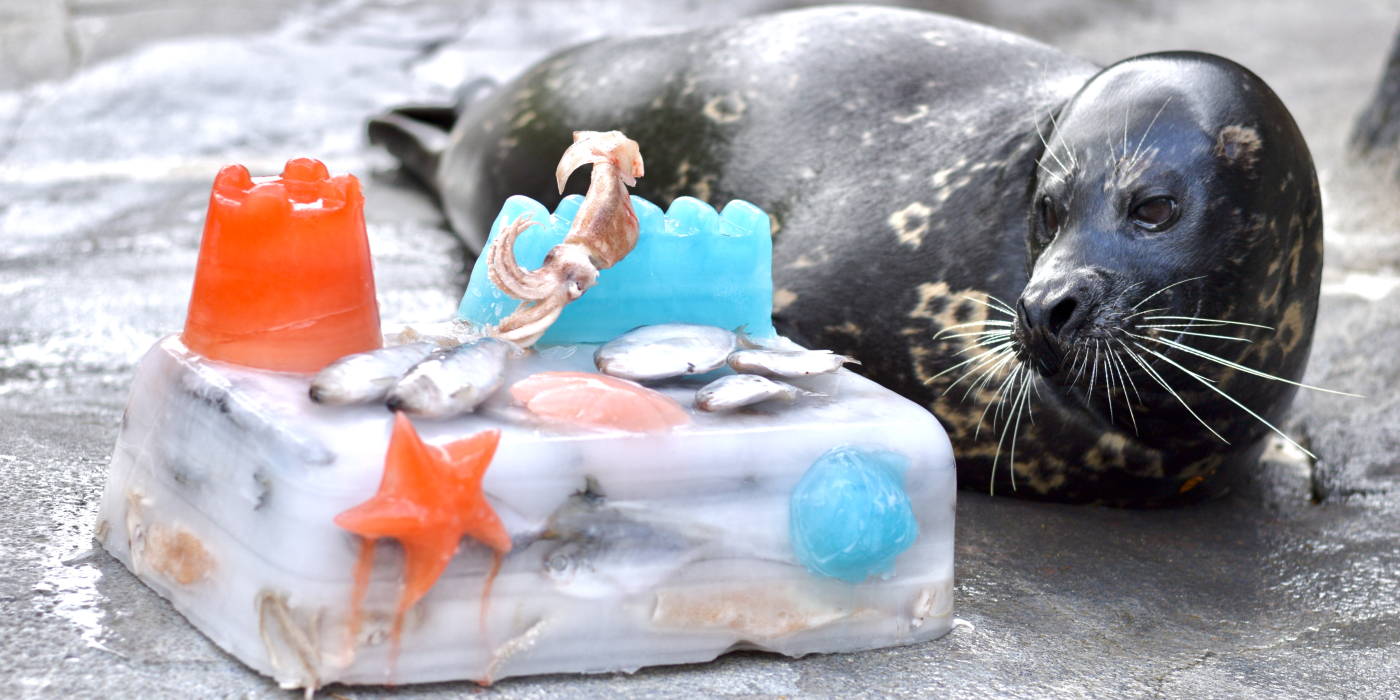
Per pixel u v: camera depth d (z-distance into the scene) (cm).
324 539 170
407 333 224
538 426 185
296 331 197
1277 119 264
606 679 187
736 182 359
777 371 210
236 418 183
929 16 384
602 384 191
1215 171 254
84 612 191
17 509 226
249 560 177
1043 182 276
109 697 168
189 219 516
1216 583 256
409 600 172
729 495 190
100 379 333
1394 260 504
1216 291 260
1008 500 304
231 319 198
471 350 195
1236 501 318
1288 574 265
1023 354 261
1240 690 204
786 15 399
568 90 420
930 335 302
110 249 466
